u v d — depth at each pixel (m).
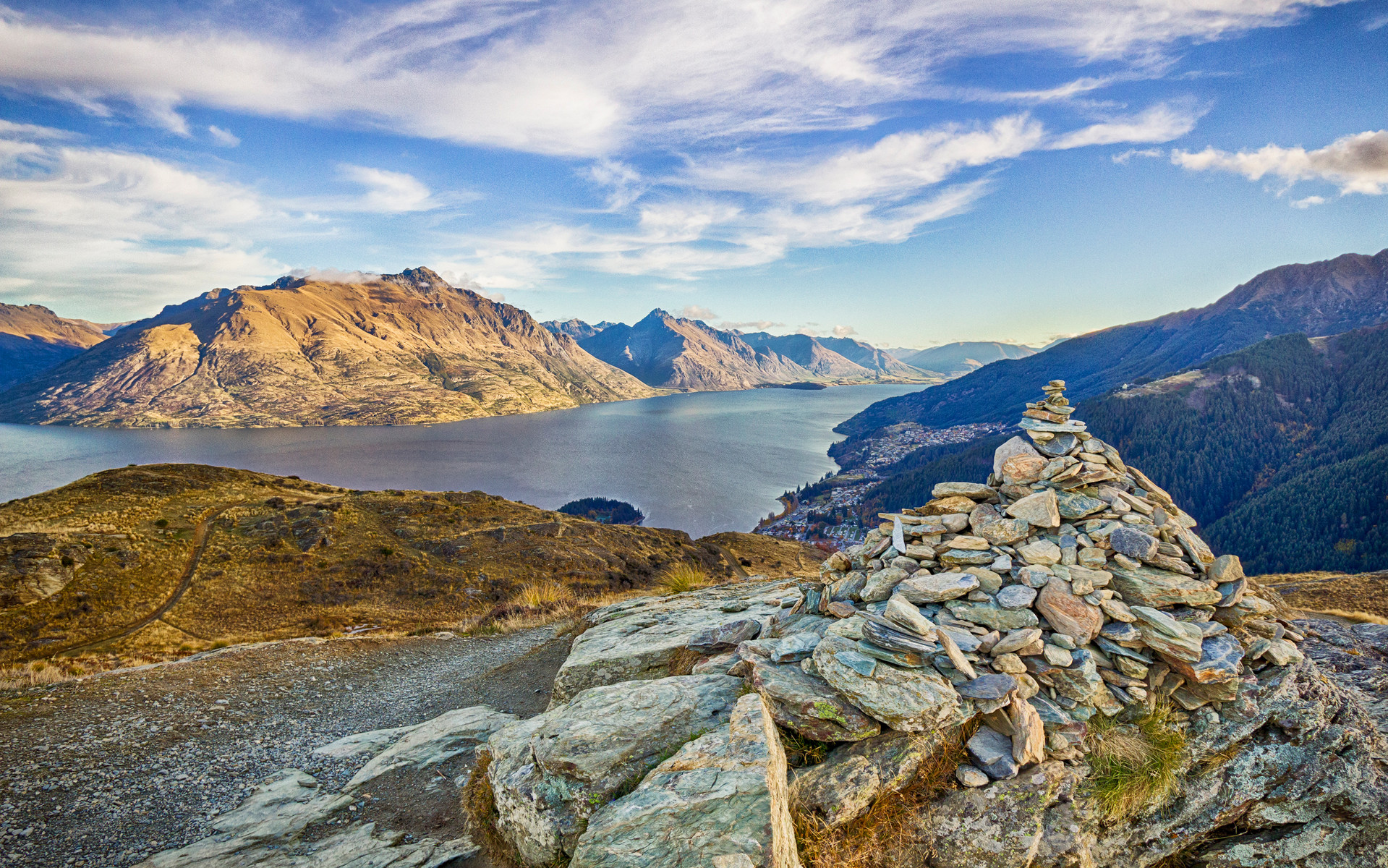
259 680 15.88
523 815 6.39
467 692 14.77
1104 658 7.57
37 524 57.91
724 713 7.16
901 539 9.28
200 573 56.00
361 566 61.94
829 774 6.38
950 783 6.62
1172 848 7.12
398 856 6.95
